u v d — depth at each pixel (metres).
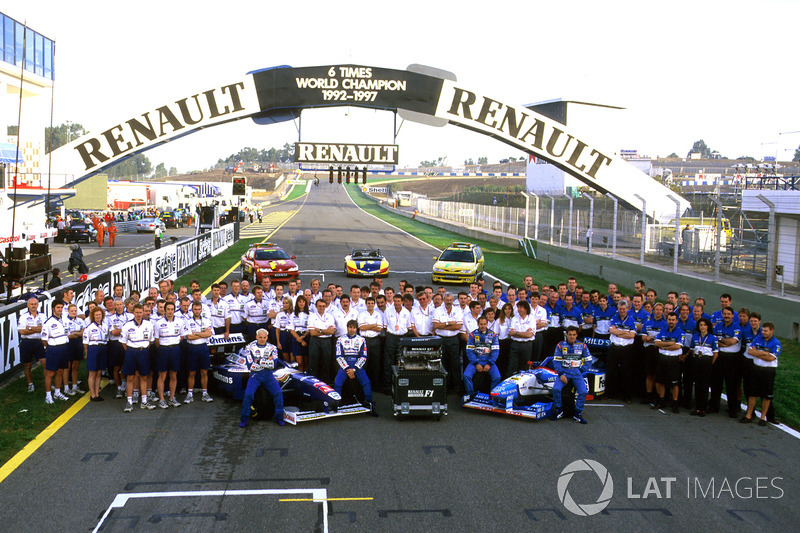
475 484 8.56
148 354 11.54
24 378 13.21
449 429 10.86
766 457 9.76
